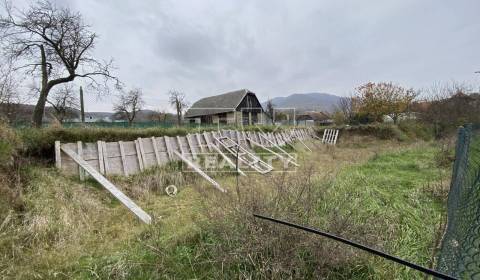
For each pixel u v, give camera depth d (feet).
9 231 9.27
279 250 7.32
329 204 10.53
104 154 18.25
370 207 11.67
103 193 15.23
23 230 9.61
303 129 60.70
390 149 38.19
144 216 12.35
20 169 13.12
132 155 20.36
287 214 8.29
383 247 7.89
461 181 7.83
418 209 11.91
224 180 20.11
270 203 9.05
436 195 13.79
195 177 20.92
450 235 6.61
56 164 15.61
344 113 82.79
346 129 62.08
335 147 50.55
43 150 16.15
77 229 10.71
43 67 38.58
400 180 17.08
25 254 8.70
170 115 105.09
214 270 7.57
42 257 8.57
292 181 11.03
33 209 10.84
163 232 10.48
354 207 11.09
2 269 7.87
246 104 94.79
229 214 9.15
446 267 5.51
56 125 17.74
